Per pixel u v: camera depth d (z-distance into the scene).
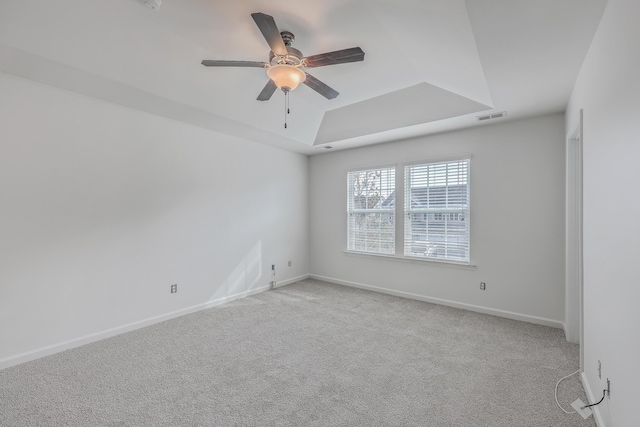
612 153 1.50
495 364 2.45
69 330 2.71
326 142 4.55
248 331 3.13
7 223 2.38
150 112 3.25
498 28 1.65
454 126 3.68
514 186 3.46
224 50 2.59
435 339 2.93
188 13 2.09
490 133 3.62
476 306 3.74
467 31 1.72
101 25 2.11
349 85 3.22
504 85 2.45
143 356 2.57
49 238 2.59
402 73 2.95
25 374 2.27
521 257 3.43
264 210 4.70
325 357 2.57
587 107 2.00
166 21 2.19
